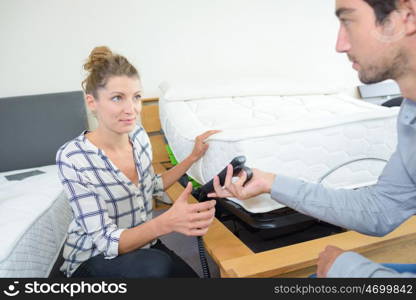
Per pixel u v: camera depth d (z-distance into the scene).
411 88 0.65
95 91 0.94
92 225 0.91
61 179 0.93
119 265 0.88
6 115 2.21
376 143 1.19
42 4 2.22
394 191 0.80
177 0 2.46
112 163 0.98
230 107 1.81
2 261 1.06
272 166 1.04
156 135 2.42
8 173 2.13
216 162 1.17
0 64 2.23
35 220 1.37
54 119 2.31
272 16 2.73
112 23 2.37
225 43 2.66
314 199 0.86
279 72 2.87
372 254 0.93
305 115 1.56
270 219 1.06
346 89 3.13
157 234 0.84
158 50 2.51
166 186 1.30
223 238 1.04
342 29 0.66
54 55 2.31
